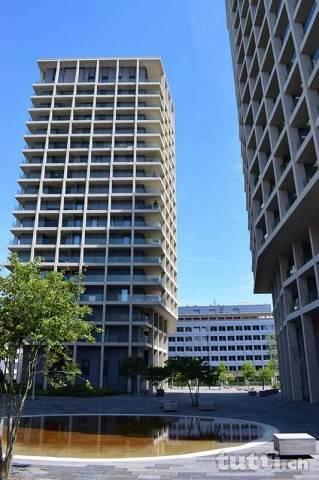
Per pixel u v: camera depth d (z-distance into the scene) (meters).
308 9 27.00
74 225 61.38
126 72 72.56
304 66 26.48
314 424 17.69
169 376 31.25
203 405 26.52
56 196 62.06
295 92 29.80
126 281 57.59
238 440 13.88
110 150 65.19
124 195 62.03
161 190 65.56
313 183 24.06
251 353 130.38
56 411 25.92
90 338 9.32
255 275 46.00
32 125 66.94
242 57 45.41
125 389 54.12
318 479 8.46
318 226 29.58
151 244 59.12
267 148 37.44
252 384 98.12
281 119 33.19
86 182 62.88
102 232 60.84
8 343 8.45
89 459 10.73
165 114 75.50
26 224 61.44
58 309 8.69
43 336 8.33
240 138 50.12
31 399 37.91
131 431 16.41
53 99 68.44
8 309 8.27
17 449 12.34
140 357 52.22
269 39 33.41
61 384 9.47
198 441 13.78
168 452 11.78
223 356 131.75
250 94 40.53
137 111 68.38
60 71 72.31
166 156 74.06
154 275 61.34
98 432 16.14
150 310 61.44
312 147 26.05
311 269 30.30
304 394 35.34
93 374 54.69
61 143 66.75
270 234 33.69
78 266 58.62
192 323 136.75
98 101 69.62
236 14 48.16
